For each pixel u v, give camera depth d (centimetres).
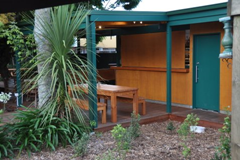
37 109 507
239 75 146
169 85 705
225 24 212
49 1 301
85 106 581
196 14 620
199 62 750
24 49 722
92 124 567
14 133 488
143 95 911
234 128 149
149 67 891
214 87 719
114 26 847
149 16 648
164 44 838
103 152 467
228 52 205
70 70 502
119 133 480
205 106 744
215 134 572
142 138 546
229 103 683
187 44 781
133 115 564
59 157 450
